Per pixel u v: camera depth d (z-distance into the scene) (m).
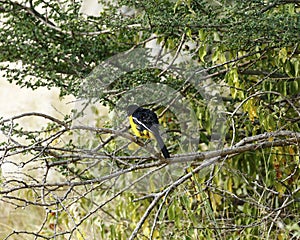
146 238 10.91
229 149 9.15
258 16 9.24
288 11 9.78
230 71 9.60
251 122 10.42
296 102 10.83
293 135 9.30
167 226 11.03
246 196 11.26
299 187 9.40
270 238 10.20
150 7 9.97
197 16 9.59
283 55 9.73
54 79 11.22
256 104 9.90
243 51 10.83
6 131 9.30
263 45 10.03
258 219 9.61
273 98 10.89
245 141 9.34
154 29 10.08
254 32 9.34
